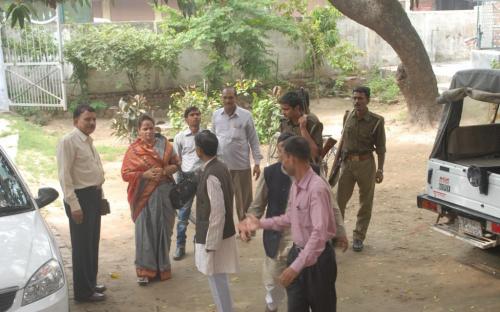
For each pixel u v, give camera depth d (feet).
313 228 13.11
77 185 18.57
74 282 19.24
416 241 24.41
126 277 21.67
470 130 22.80
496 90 20.02
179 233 23.16
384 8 43.70
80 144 18.48
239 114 24.81
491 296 18.99
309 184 13.46
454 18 70.79
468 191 20.48
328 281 13.61
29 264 14.42
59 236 26.58
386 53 69.05
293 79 64.90
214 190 16.05
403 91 47.19
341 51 63.52
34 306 13.89
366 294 19.51
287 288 13.93
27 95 54.34
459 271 21.16
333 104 60.75
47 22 52.90
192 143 23.62
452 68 62.85
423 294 19.34
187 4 27.45
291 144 13.42
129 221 28.81
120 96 57.88
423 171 36.11
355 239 23.47
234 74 59.57
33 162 39.78
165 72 58.90
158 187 20.80
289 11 63.21
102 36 54.70
